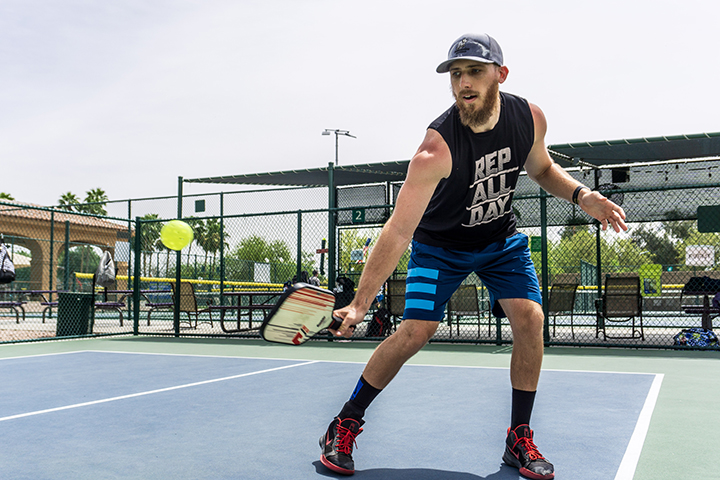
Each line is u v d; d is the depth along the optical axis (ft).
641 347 26.27
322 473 8.21
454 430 10.78
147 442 9.95
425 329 8.39
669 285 41.50
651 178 34.24
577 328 40.96
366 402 8.40
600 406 12.96
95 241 87.66
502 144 8.03
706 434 10.39
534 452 8.16
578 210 34.24
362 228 39.58
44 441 10.05
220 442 9.93
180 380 16.97
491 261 8.69
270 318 6.55
